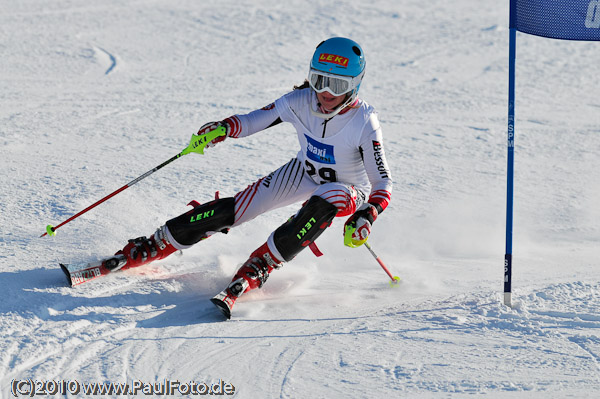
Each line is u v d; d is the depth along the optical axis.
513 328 8.39
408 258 11.78
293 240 9.02
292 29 39.72
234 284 8.98
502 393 6.75
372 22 42.88
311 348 7.85
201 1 46.44
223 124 9.49
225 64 31.08
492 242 12.61
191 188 14.44
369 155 9.22
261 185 9.91
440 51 36.00
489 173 17.28
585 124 23.14
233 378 7.11
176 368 7.32
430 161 18.14
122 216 12.27
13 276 9.41
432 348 7.81
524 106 25.70
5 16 38.25
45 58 29.86
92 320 8.34
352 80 8.77
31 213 12.24
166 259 10.85
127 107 22.66
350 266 11.33
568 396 6.68
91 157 16.59
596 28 9.12
